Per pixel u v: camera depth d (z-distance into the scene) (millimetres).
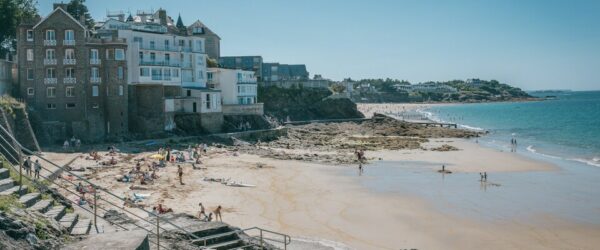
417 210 46906
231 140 92375
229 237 25656
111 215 26500
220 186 54969
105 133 83250
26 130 62031
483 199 51281
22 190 22734
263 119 112562
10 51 97312
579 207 47750
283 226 40906
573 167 71812
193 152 75375
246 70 119875
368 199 51219
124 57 84250
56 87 80062
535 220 43531
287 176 62562
